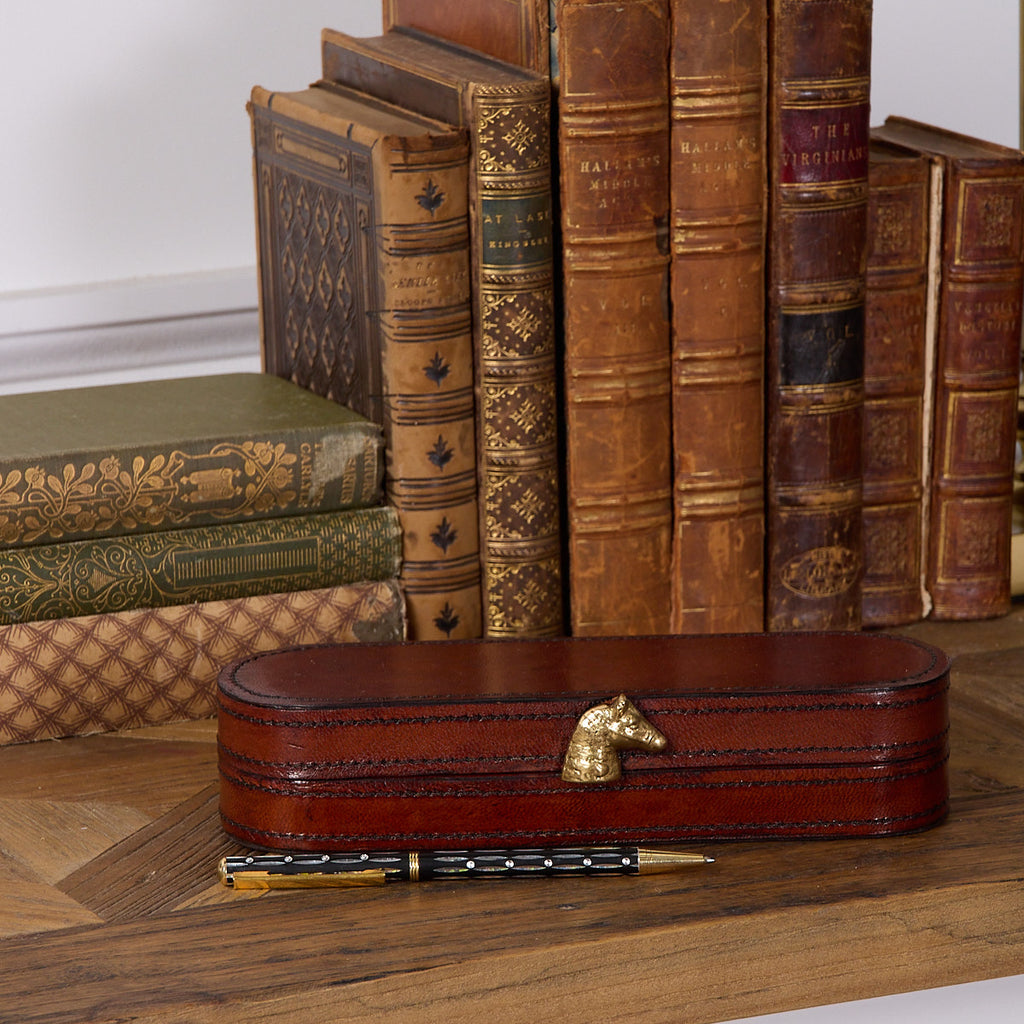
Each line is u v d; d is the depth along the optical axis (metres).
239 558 1.00
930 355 1.12
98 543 0.98
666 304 1.02
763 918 0.75
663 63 0.98
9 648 0.96
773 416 1.06
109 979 0.71
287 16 1.46
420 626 1.05
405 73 1.07
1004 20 1.60
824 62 1.00
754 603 1.08
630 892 0.78
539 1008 0.73
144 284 1.45
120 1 1.40
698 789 0.81
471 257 1.01
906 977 0.77
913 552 1.15
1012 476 1.15
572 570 1.05
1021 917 0.78
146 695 0.99
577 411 1.03
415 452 1.03
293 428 1.02
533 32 1.00
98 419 1.05
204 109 1.45
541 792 0.80
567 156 0.99
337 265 1.08
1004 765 0.92
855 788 0.81
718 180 1.00
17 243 1.42
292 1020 0.70
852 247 1.04
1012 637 1.13
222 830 0.86
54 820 0.87
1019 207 1.09
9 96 1.38
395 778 0.80
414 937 0.74
